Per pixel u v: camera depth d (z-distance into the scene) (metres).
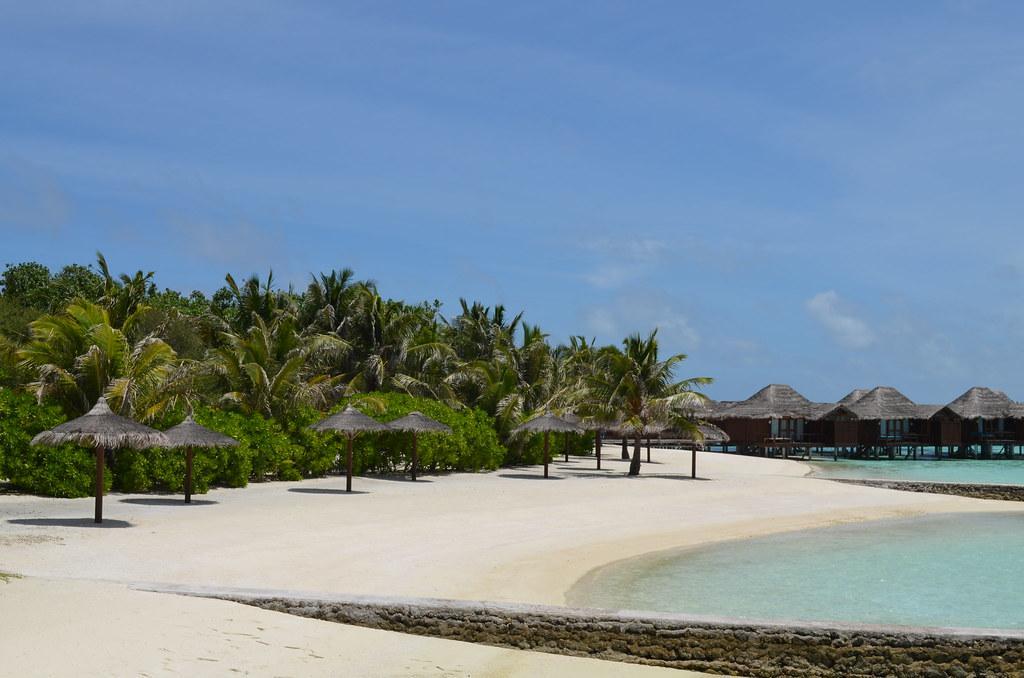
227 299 69.06
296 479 30.62
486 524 22.50
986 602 16.86
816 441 72.19
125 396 25.00
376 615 12.62
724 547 22.03
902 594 17.42
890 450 75.69
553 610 12.59
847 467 59.38
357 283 52.69
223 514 21.47
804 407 71.00
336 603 12.62
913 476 51.91
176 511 21.58
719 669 12.09
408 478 33.34
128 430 19.14
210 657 10.04
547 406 44.81
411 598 12.91
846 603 16.44
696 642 12.20
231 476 27.39
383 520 21.97
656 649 12.24
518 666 11.46
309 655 10.67
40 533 17.20
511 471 39.22
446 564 17.28
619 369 38.97
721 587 17.34
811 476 45.91
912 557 21.84
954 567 20.56
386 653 11.24
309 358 44.34
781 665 12.05
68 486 22.95
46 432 18.89
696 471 44.00
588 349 57.62
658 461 51.16
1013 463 69.88
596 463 46.72
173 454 25.05
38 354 25.95
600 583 17.00
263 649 10.60
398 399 36.75
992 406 76.00
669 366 39.09
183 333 40.44
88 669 9.17
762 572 19.09
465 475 36.19
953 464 67.44
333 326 51.38
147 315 39.81
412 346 49.59
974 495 38.66
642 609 15.11
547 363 50.12
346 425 27.67
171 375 26.45
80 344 26.34
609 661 12.08
